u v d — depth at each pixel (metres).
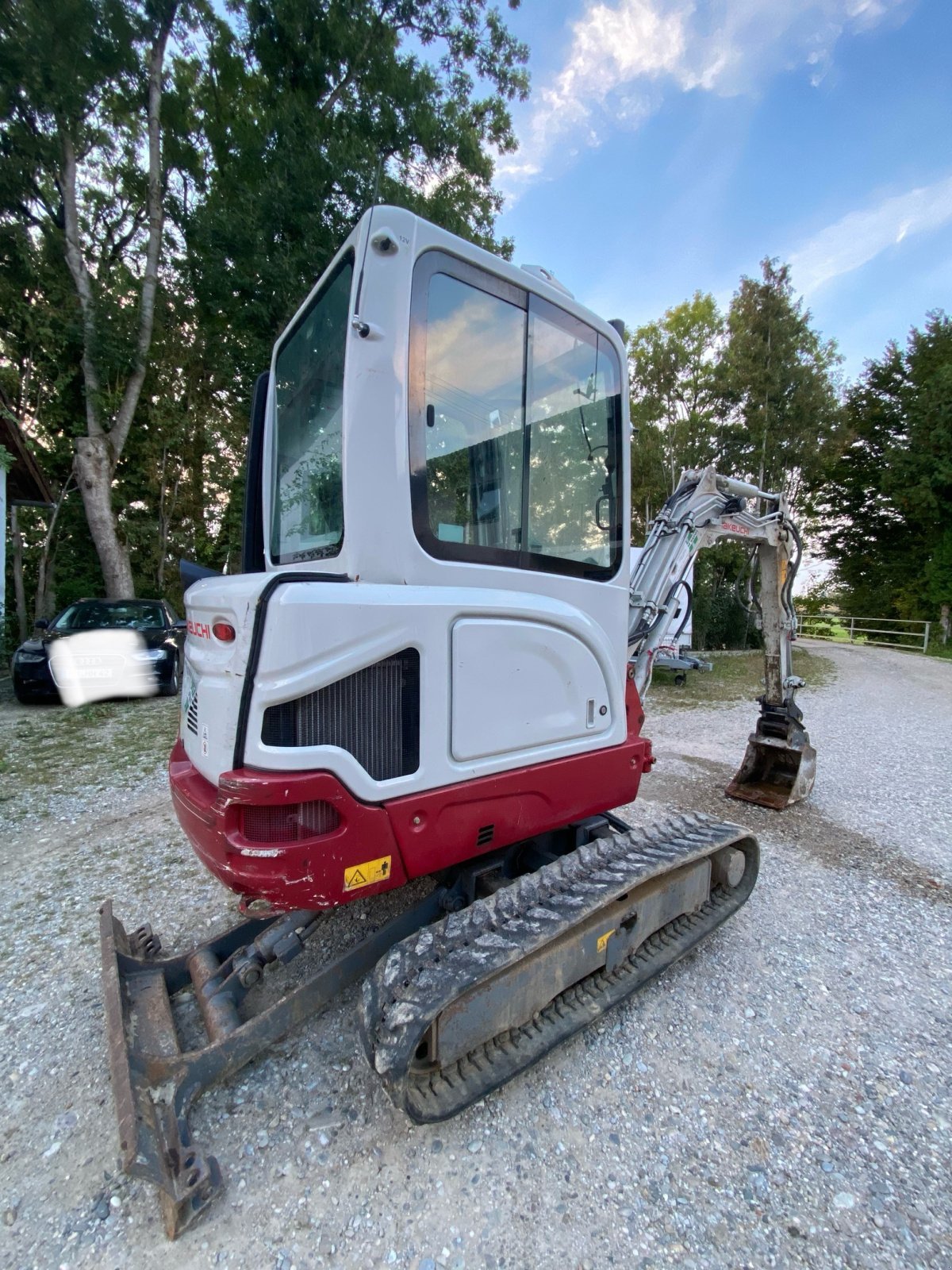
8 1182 1.61
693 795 4.63
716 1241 1.45
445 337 1.92
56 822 4.15
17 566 11.51
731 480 3.72
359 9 10.78
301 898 1.65
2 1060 2.04
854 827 4.04
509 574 2.08
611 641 2.45
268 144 10.32
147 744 5.90
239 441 15.04
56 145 10.98
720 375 18.23
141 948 2.48
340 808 1.66
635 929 2.21
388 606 1.71
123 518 15.49
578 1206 1.54
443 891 2.24
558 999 2.05
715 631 16.56
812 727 7.15
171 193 12.90
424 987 1.65
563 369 2.33
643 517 19.52
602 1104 1.84
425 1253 1.42
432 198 11.23
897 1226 1.49
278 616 1.58
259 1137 1.73
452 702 1.87
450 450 1.96
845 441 17.69
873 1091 1.90
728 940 2.71
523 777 2.08
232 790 1.58
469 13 11.71
